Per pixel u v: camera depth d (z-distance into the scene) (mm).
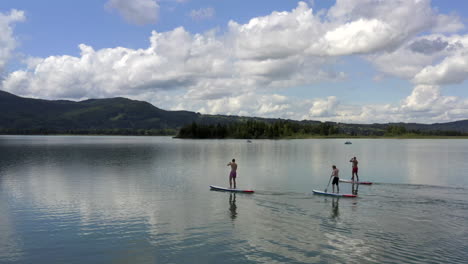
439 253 15023
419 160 65250
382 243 16250
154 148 114375
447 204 24469
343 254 14953
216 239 16922
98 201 25859
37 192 29625
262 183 34844
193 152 91438
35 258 14648
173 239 16953
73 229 18672
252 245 16062
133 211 22641
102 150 100500
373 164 56594
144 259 14500
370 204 24594
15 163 57406
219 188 30859
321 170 46844
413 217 20891
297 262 14141
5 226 19266
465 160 64938
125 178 38812
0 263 14109
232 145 143125
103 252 15297
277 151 97062
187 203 25125
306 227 18859
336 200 25969
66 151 94562
